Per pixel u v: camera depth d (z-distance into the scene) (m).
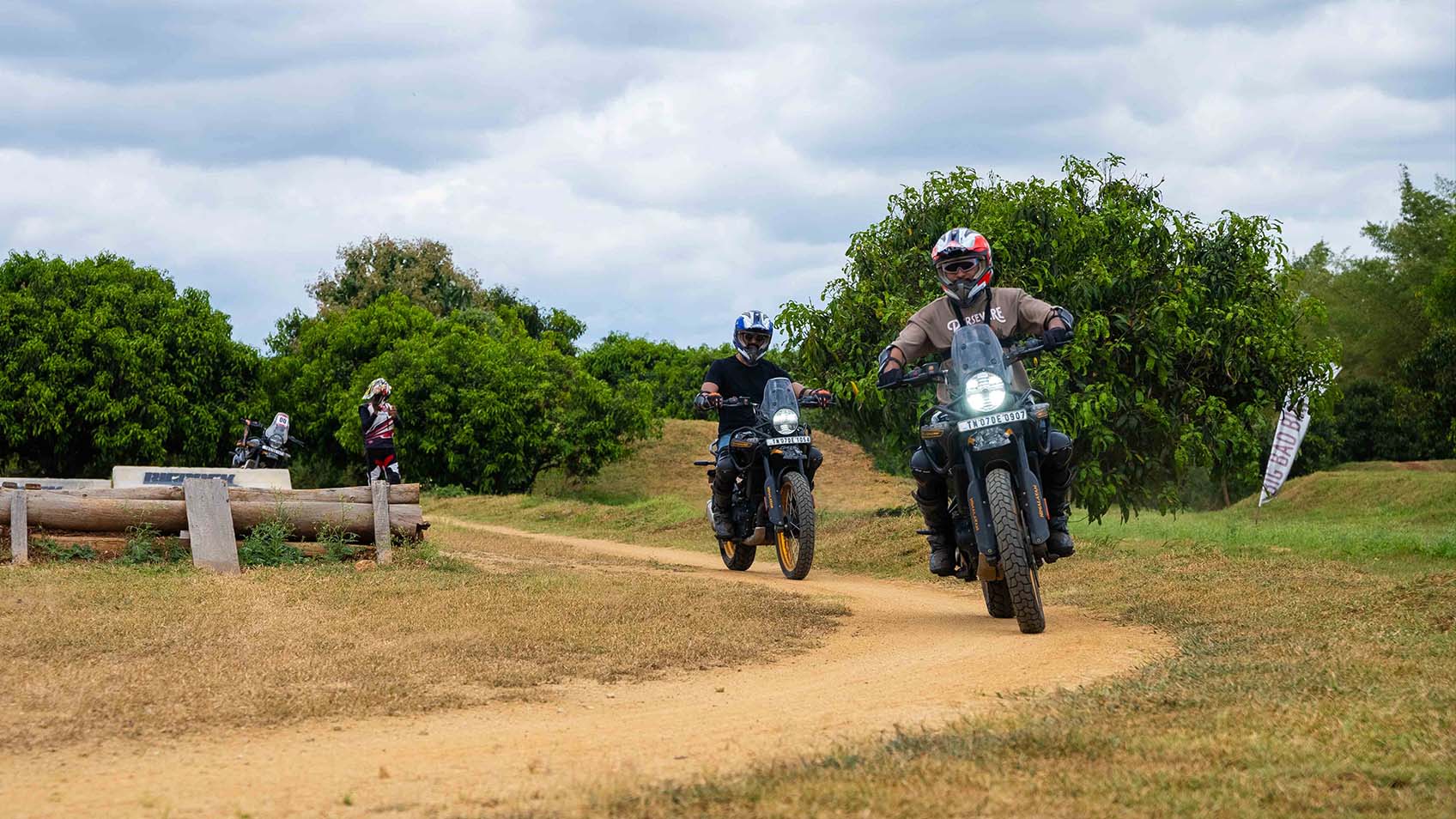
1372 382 47.03
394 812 3.57
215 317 32.81
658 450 42.38
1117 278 13.34
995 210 14.32
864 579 12.70
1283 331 13.71
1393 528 19.41
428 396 35.72
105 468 32.69
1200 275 13.51
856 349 15.06
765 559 14.80
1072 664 6.18
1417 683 4.91
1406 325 49.97
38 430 30.25
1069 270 13.80
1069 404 12.88
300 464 38.84
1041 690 5.36
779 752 4.23
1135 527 17.77
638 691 5.65
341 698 5.16
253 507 9.91
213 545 9.41
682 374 53.94
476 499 28.91
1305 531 16.30
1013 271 13.77
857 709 5.13
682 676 6.04
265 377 33.81
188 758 4.24
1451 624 6.67
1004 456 7.47
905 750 3.94
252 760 4.23
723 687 5.78
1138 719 4.33
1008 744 3.91
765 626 7.61
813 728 4.73
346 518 10.19
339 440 35.47
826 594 9.95
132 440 30.83
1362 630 6.68
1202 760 3.70
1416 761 3.62
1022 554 7.25
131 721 4.68
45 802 3.69
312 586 8.41
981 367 7.43
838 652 6.89
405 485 10.56
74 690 5.11
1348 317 51.28
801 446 11.71
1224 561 11.10
